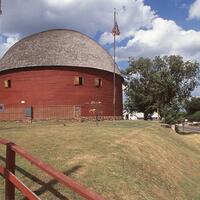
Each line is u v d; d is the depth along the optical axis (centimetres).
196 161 3203
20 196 1117
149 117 6681
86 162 1639
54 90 4316
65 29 4878
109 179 1512
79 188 635
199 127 8888
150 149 2486
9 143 939
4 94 4544
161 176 2045
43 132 2288
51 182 1280
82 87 4409
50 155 1675
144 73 6378
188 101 6234
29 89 4366
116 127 3089
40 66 4344
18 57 4503
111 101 4703
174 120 5906
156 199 1580
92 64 4516
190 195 2027
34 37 4706
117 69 5025
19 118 4044
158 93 6175
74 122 3578
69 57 4434
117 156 1897
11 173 934
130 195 1451
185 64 6138
